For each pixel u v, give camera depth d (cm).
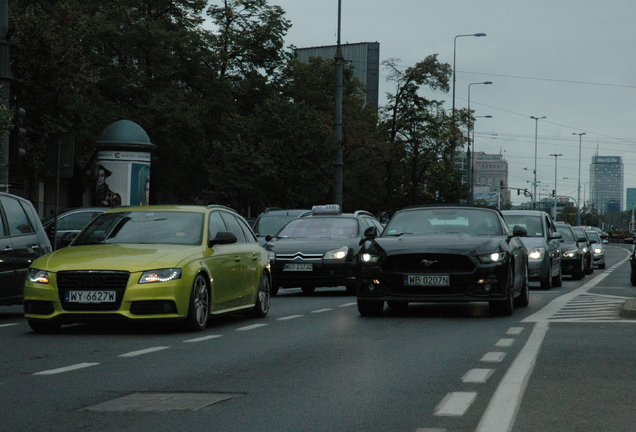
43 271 2377
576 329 2475
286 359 1853
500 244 2903
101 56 8619
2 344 2144
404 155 12000
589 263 6931
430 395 1418
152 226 2633
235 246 2783
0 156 3894
